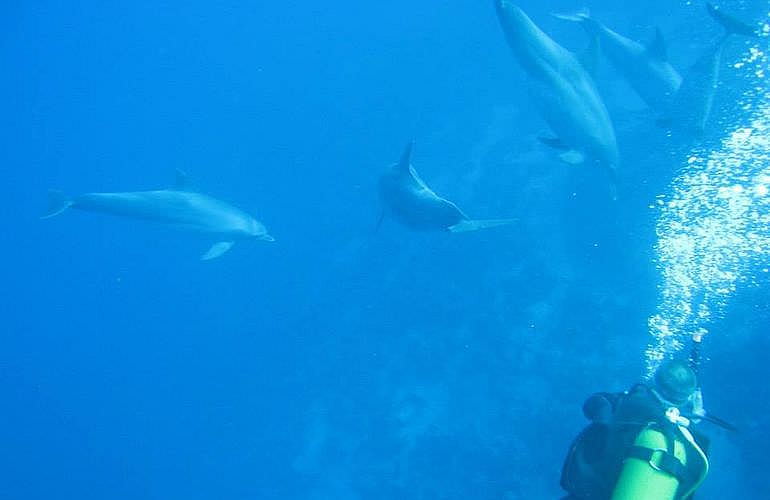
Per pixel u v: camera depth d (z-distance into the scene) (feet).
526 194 39.27
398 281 41.57
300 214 54.29
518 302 35.27
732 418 26.43
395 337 39.93
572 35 50.98
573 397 31.55
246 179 61.16
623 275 32.24
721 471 25.79
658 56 22.30
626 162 34.65
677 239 29.27
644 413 7.14
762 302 27.25
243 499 43.04
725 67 35.29
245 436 46.75
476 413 34.47
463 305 37.55
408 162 16.49
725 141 30.78
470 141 48.37
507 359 34.45
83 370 66.80
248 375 49.55
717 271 28.22
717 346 27.53
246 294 53.93
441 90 56.24
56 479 57.62
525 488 31.45
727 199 28.68
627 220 33.17
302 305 47.91
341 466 39.24
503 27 15.19
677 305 28.60
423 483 34.86
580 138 15.65
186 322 59.11
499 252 37.50
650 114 35.99
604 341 31.55
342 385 41.65
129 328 64.90
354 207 51.70
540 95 15.53
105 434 58.03
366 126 57.62
